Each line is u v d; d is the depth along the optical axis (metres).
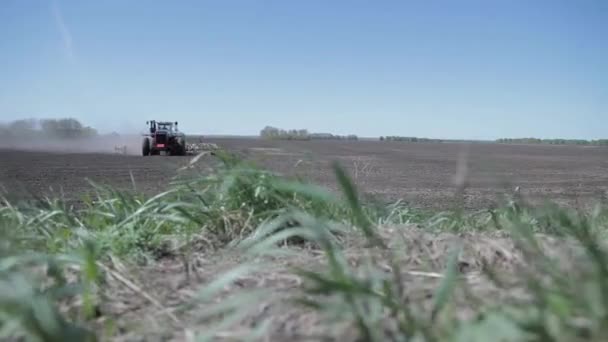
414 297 1.56
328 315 1.38
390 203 4.73
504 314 1.16
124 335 1.48
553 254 1.92
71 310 1.67
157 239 2.59
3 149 35.78
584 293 1.18
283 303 1.58
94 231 2.80
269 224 2.40
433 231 2.86
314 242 2.46
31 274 1.83
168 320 1.58
